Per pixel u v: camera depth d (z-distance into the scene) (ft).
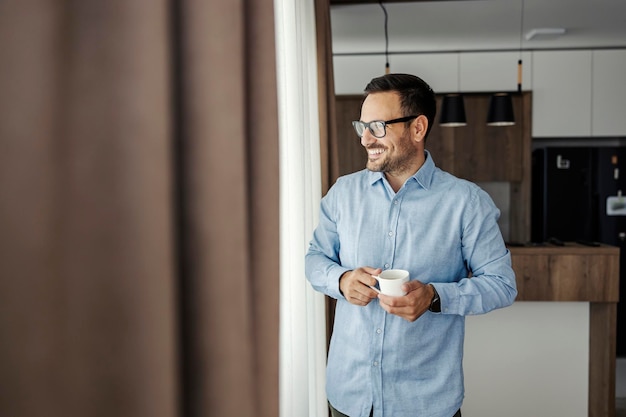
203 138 1.55
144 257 1.32
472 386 9.55
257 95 1.90
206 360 1.57
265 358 1.93
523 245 9.92
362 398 4.94
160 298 1.34
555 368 9.45
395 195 4.99
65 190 1.21
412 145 4.94
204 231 1.56
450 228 4.90
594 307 9.39
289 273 5.13
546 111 15.99
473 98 16.06
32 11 1.13
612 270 9.13
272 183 1.95
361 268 4.74
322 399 6.99
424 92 4.92
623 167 15.42
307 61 6.73
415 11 12.27
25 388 1.14
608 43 15.49
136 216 1.31
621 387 12.80
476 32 14.24
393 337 4.82
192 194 1.55
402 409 4.82
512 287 4.76
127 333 1.31
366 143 4.91
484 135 16.14
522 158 16.10
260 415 1.92
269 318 1.94
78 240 1.24
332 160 8.24
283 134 4.95
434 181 5.07
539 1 11.62
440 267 4.87
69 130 1.22
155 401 1.34
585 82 15.89
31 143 1.14
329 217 5.58
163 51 1.34
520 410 9.50
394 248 4.95
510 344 9.49
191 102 1.55
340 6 11.82
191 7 1.53
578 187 15.60
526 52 15.93
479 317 9.51
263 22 1.91
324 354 7.04
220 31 1.56
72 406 1.23
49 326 1.17
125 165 1.30
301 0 6.04
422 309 4.43
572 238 15.65
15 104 1.12
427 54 16.08
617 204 15.47
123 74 1.29
